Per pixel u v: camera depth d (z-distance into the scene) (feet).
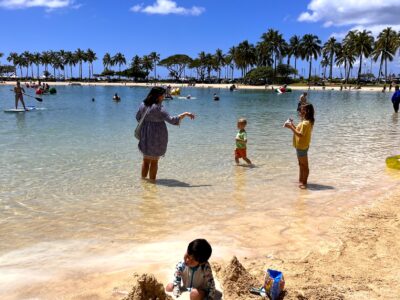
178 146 46.24
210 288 13.83
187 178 31.86
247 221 22.43
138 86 442.50
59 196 26.61
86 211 23.75
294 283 15.38
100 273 16.05
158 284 13.35
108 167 35.01
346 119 81.00
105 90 301.22
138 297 13.01
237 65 458.91
